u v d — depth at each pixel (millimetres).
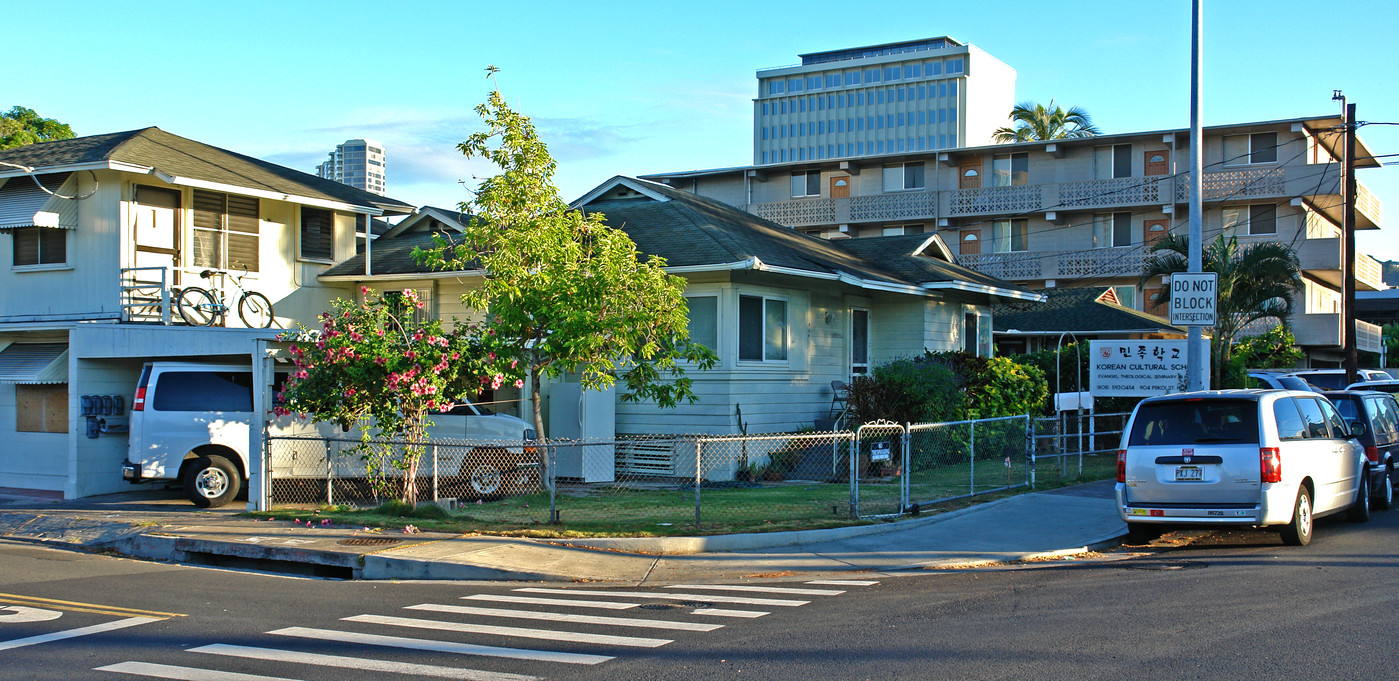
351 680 6422
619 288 13961
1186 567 10289
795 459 18656
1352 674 6195
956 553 11195
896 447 18078
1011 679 6203
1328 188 38875
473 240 14508
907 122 112188
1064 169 44906
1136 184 42594
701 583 9859
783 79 118375
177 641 7512
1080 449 17594
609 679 6387
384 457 14242
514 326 14211
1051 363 24766
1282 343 35531
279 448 14914
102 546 12336
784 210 49469
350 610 8617
